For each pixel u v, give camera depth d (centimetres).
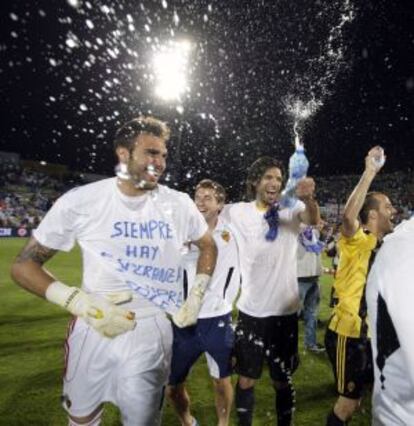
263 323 316
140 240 221
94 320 205
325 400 395
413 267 95
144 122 220
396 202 2473
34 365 473
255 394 406
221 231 330
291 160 316
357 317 284
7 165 3562
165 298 228
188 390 416
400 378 100
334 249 680
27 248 220
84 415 228
